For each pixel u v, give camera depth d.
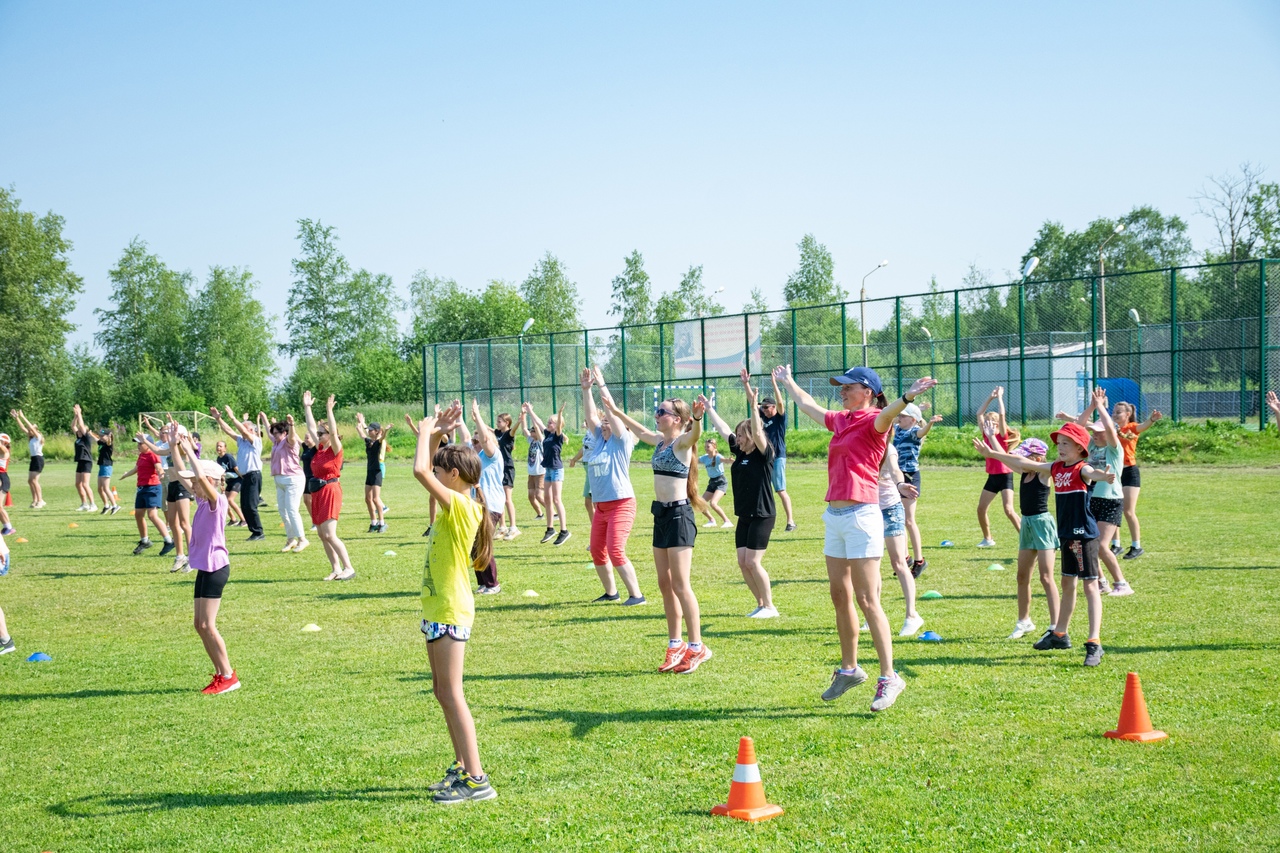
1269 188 62.72
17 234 62.19
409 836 4.38
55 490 28.67
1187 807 4.41
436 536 4.92
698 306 85.06
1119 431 11.30
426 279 99.69
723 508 18.14
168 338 78.88
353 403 66.44
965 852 4.05
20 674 7.64
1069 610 7.29
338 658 7.93
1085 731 5.48
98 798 4.97
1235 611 8.36
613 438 9.72
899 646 7.69
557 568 12.42
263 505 22.38
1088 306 46.06
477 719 6.08
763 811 4.48
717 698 6.39
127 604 10.69
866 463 6.01
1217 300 38.91
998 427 12.64
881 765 5.07
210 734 5.96
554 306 83.94
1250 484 18.67
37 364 63.50
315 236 79.75
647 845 4.20
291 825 4.55
